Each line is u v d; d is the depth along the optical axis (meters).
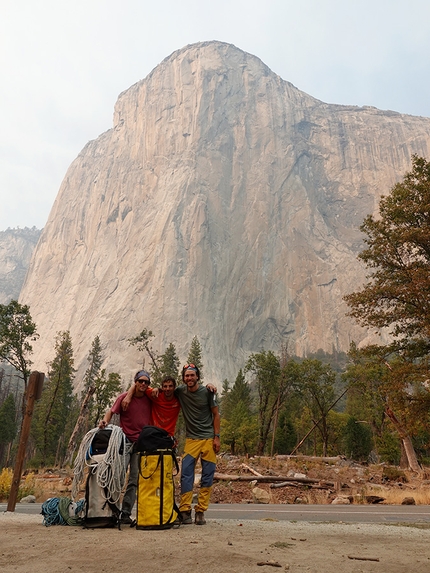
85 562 3.32
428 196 24.16
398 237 24.56
